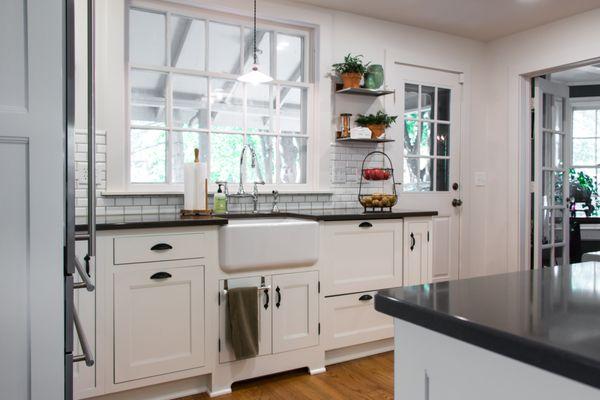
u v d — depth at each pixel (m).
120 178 2.96
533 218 4.38
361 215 3.03
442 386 0.82
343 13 3.77
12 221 1.19
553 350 0.60
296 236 2.78
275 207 3.36
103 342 2.34
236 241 2.61
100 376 2.34
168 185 3.18
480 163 4.53
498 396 0.72
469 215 4.46
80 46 2.81
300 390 2.68
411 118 4.15
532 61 4.15
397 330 0.91
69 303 1.26
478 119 4.52
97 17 2.88
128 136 3.09
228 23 3.41
